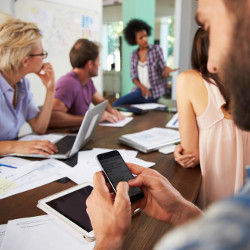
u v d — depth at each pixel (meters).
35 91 2.80
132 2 4.65
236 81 0.22
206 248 0.13
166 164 1.00
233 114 0.26
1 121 1.30
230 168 0.96
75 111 1.97
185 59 4.85
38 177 0.86
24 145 1.05
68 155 1.02
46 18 2.80
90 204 0.47
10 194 0.75
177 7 4.63
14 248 0.52
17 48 1.21
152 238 0.57
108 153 0.64
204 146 0.97
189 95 0.96
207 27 0.26
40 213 0.65
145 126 1.58
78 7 3.12
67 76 1.91
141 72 3.29
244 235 0.13
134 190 0.55
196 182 0.85
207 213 0.17
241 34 0.21
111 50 10.05
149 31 3.29
